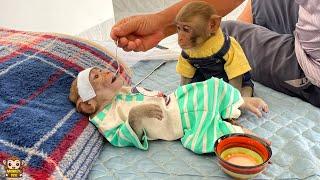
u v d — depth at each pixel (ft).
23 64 3.11
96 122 2.96
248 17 5.01
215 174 2.65
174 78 4.12
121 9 7.30
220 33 3.35
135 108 2.91
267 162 2.52
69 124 2.81
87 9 6.19
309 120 3.26
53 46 3.41
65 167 2.51
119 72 3.61
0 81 2.90
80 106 2.96
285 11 4.45
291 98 3.64
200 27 3.15
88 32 6.06
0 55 3.14
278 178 2.59
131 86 3.63
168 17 3.76
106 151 2.98
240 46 3.73
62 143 2.61
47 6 5.37
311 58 3.44
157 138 3.05
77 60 3.42
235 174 2.50
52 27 5.53
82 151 2.72
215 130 2.89
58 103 2.97
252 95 3.67
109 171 2.74
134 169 2.74
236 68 3.41
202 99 3.02
